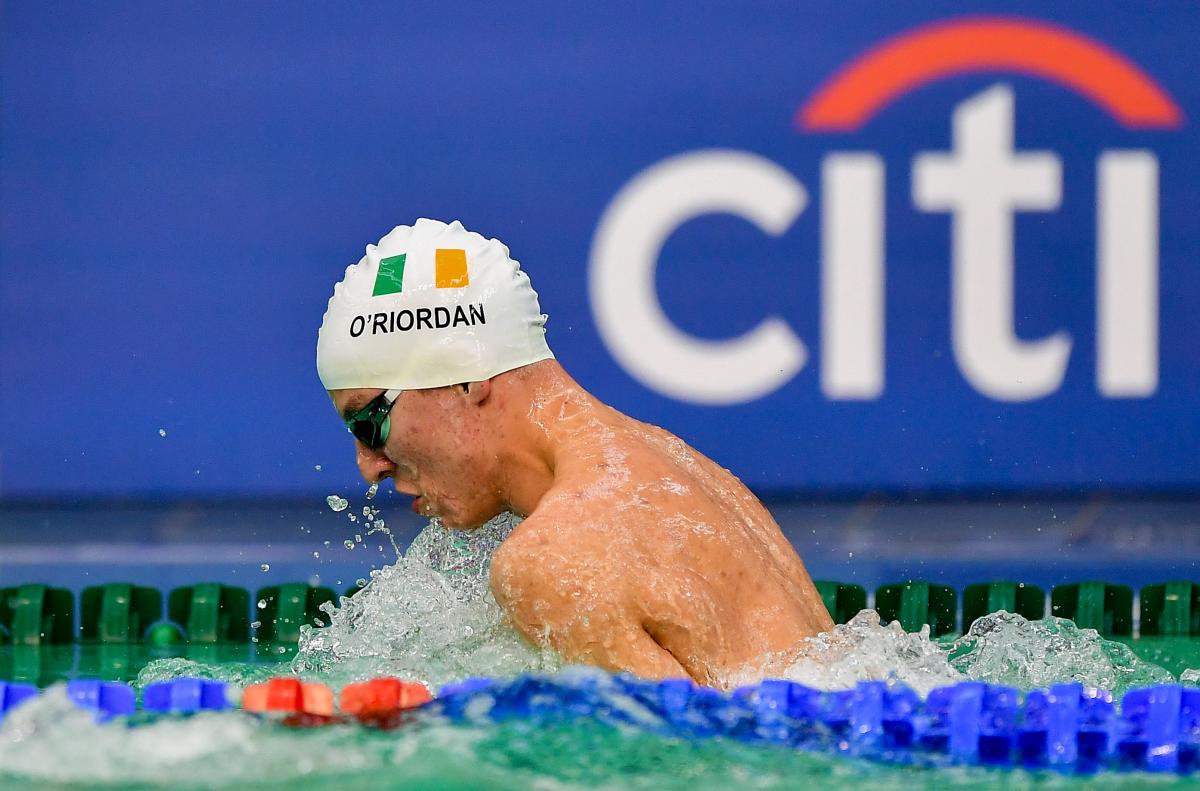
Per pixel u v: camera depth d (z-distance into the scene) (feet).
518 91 75.92
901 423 75.05
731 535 29.96
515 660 30.09
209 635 47.88
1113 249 74.38
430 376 31.24
